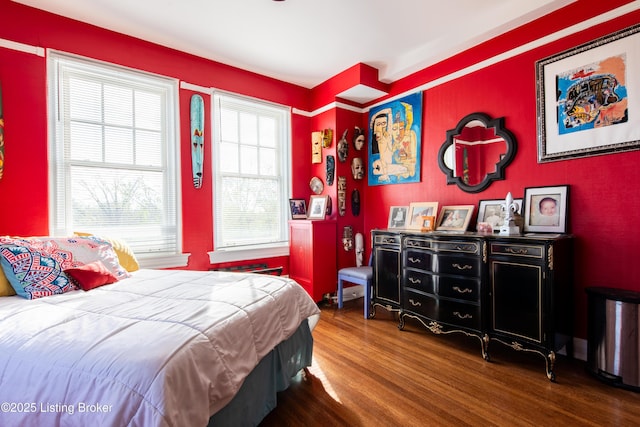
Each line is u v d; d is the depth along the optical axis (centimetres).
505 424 158
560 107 235
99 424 88
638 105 203
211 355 115
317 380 203
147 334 113
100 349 102
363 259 409
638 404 174
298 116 405
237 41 297
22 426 97
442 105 317
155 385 90
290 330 179
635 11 204
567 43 232
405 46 311
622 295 190
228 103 351
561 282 212
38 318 132
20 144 235
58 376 97
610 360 193
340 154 385
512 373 209
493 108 276
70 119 259
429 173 332
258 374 161
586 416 164
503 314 222
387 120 376
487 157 280
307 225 366
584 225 227
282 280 210
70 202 258
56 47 249
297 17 260
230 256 343
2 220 227
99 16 255
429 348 250
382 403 177
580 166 229
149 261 290
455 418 163
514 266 217
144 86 296
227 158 349
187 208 314
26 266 184
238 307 150
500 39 270
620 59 209
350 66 352
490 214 276
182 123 312
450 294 249
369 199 404
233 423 138
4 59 229
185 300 158
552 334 199
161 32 280
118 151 281
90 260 215
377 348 250
